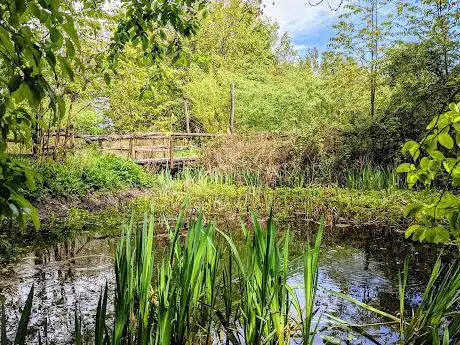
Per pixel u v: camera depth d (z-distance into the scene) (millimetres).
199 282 2902
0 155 1526
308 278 2533
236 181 12461
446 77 9492
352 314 3729
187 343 2717
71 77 1464
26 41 1354
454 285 2836
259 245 2711
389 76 11688
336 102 15547
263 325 2795
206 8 3988
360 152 12500
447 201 1755
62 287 4438
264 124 16562
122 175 10758
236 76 19922
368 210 8461
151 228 2518
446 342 2322
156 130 16438
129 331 2596
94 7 4098
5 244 5977
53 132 10727
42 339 3229
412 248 6156
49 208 8273
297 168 12805
